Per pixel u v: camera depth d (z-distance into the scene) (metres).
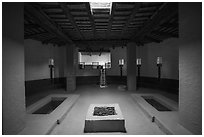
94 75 15.52
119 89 10.80
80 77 14.73
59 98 7.90
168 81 9.79
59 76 12.52
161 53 10.45
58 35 7.72
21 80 3.60
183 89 3.74
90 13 5.12
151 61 11.52
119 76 14.62
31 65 9.58
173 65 9.29
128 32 8.27
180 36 3.78
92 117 4.12
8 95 3.06
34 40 9.91
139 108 6.07
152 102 7.88
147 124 4.43
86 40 10.04
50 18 5.73
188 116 3.56
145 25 6.45
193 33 3.28
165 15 4.87
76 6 4.69
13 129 3.25
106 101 7.28
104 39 9.97
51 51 11.73
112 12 5.01
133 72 10.09
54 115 4.79
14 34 3.28
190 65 3.43
